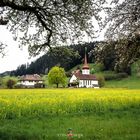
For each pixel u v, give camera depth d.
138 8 15.34
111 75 187.38
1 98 37.81
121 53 16.66
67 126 18.17
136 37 16.14
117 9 15.47
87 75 183.62
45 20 13.59
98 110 29.98
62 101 32.75
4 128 17.05
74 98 37.19
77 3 12.56
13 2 12.35
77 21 13.41
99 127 17.33
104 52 16.64
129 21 15.87
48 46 14.73
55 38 14.52
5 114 24.00
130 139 13.22
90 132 15.50
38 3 12.95
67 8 13.05
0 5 12.16
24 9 12.62
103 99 35.84
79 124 19.08
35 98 38.19
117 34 16.19
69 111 28.72
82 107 29.58
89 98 37.03
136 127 17.27
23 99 35.59
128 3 15.36
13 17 13.77
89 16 13.21
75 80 179.88
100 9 13.09
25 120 22.19
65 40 14.35
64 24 13.83
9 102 30.95
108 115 25.02
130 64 16.86
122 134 14.70
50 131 16.02
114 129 16.41
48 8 13.12
